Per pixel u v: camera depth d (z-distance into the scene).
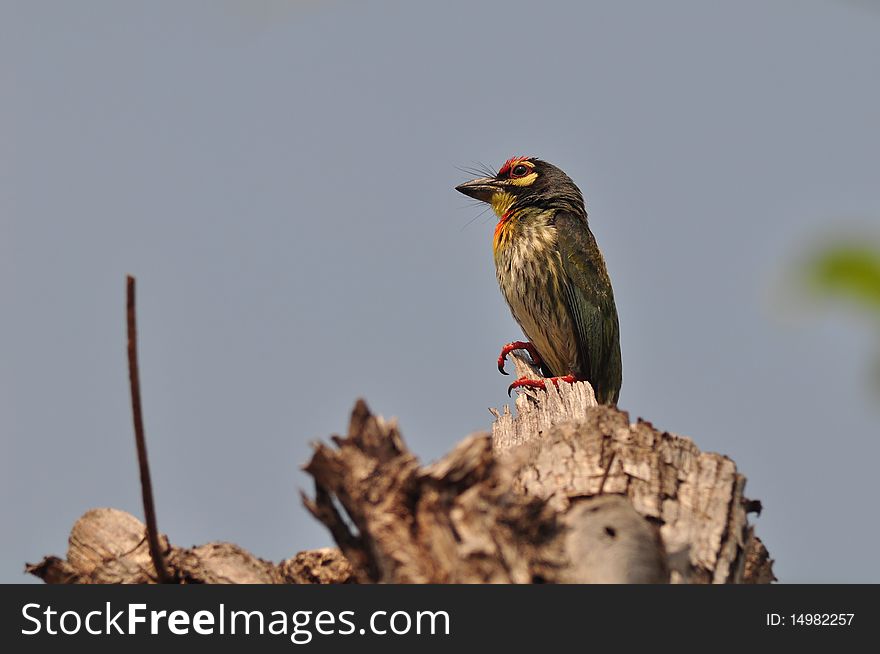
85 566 8.53
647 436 8.04
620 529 6.81
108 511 8.83
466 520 6.43
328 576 9.01
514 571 6.36
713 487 7.81
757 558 8.80
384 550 6.38
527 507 6.57
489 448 6.58
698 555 7.23
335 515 6.75
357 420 6.58
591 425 8.16
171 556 8.56
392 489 6.48
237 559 8.70
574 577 6.46
